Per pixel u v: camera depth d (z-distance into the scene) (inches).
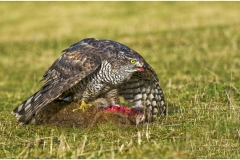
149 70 523.5
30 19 1669.5
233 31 1214.3
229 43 1086.4
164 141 454.0
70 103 530.9
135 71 506.6
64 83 496.4
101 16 1626.5
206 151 434.6
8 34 1481.3
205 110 555.5
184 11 1577.3
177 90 687.7
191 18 1459.2
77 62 504.4
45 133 495.5
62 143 435.2
